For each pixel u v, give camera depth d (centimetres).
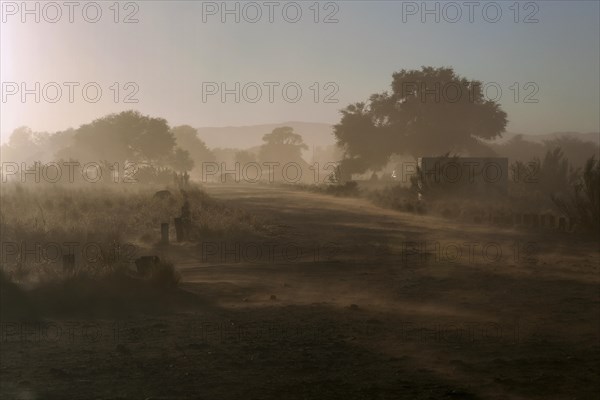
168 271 1454
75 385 806
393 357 967
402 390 816
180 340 1036
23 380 822
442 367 927
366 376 873
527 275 1762
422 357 973
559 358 983
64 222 2395
